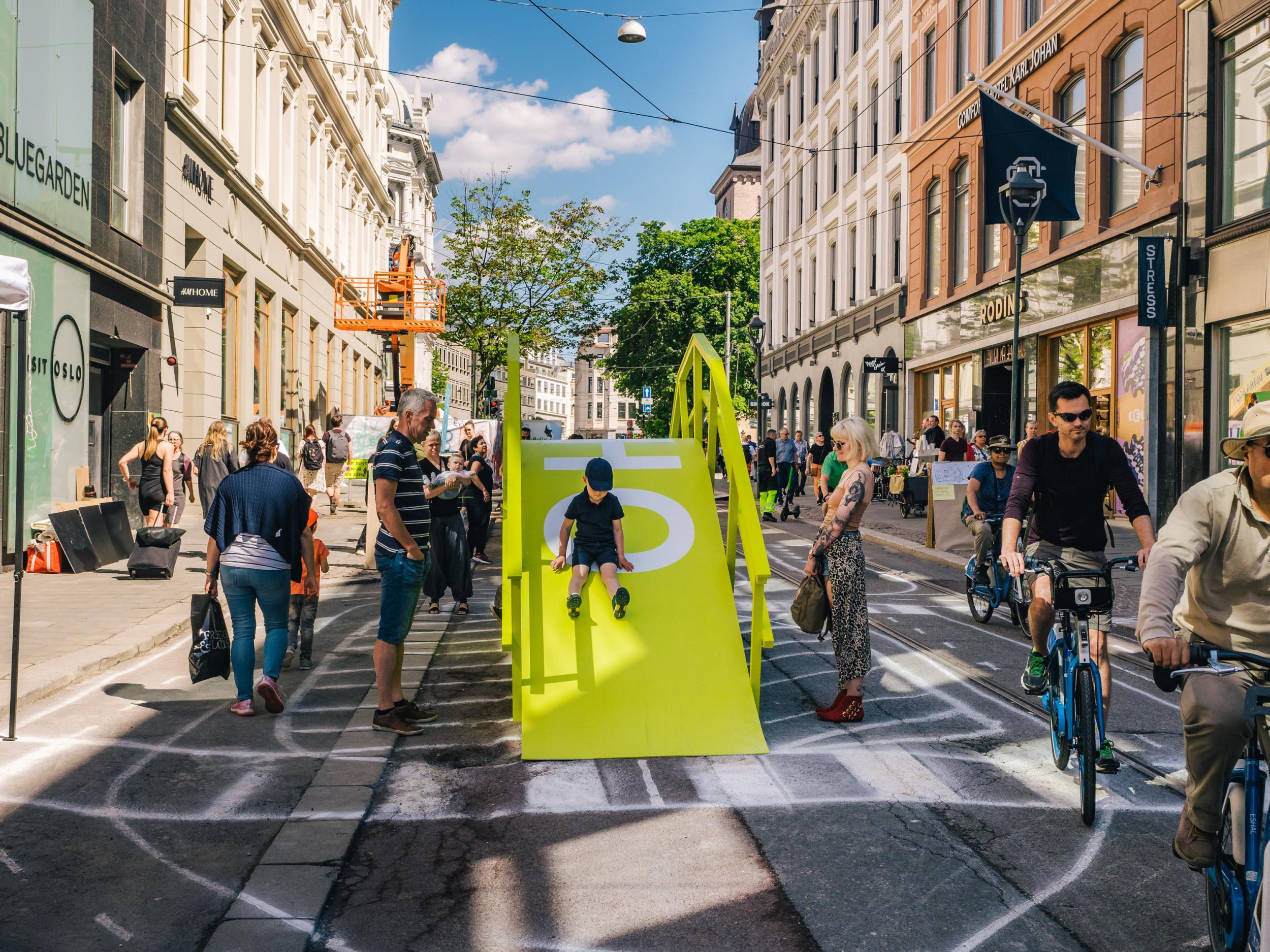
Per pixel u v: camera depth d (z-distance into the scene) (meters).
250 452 6.20
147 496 12.91
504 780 4.98
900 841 4.19
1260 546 3.09
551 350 33.06
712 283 50.25
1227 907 3.00
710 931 3.41
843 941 3.34
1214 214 14.69
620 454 7.63
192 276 17.72
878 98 30.14
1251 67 14.04
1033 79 20.27
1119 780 4.94
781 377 41.84
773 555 14.69
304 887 3.73
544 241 31.64
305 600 7.33
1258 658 3.03
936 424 21.03
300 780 4.95
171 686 6.79
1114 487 5.30
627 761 5.29
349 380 37.06
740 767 5.18
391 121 53.28
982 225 22.53
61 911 3.52
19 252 11.52
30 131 11.77
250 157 22.20
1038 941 3.34
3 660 7.00
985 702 6.45
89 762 5.16
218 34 19.77
